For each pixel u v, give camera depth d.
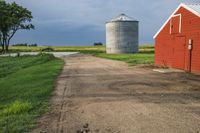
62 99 12.29
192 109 9.87
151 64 31.69
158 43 30.33
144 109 9.98
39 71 25.38
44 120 8.89
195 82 16.94
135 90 14.23
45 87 15.56
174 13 26.09
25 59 47.47
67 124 8.40
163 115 9.09
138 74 21.81
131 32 73.50
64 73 23.62
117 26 73.25
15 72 26.62
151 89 14.47
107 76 20.75
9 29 92.25
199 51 21.67
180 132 7.32
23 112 10.02
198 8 22.97
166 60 28.28
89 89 14.88
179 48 25.25
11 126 8.20
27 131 7.78
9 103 12.09
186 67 23.98
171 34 26.89
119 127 7.90
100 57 54.22
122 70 25.41
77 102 11.57
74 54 73.50
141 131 7.48
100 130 7.70
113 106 10.62
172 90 14.08
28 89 15.39
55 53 80.12
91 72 24.06
